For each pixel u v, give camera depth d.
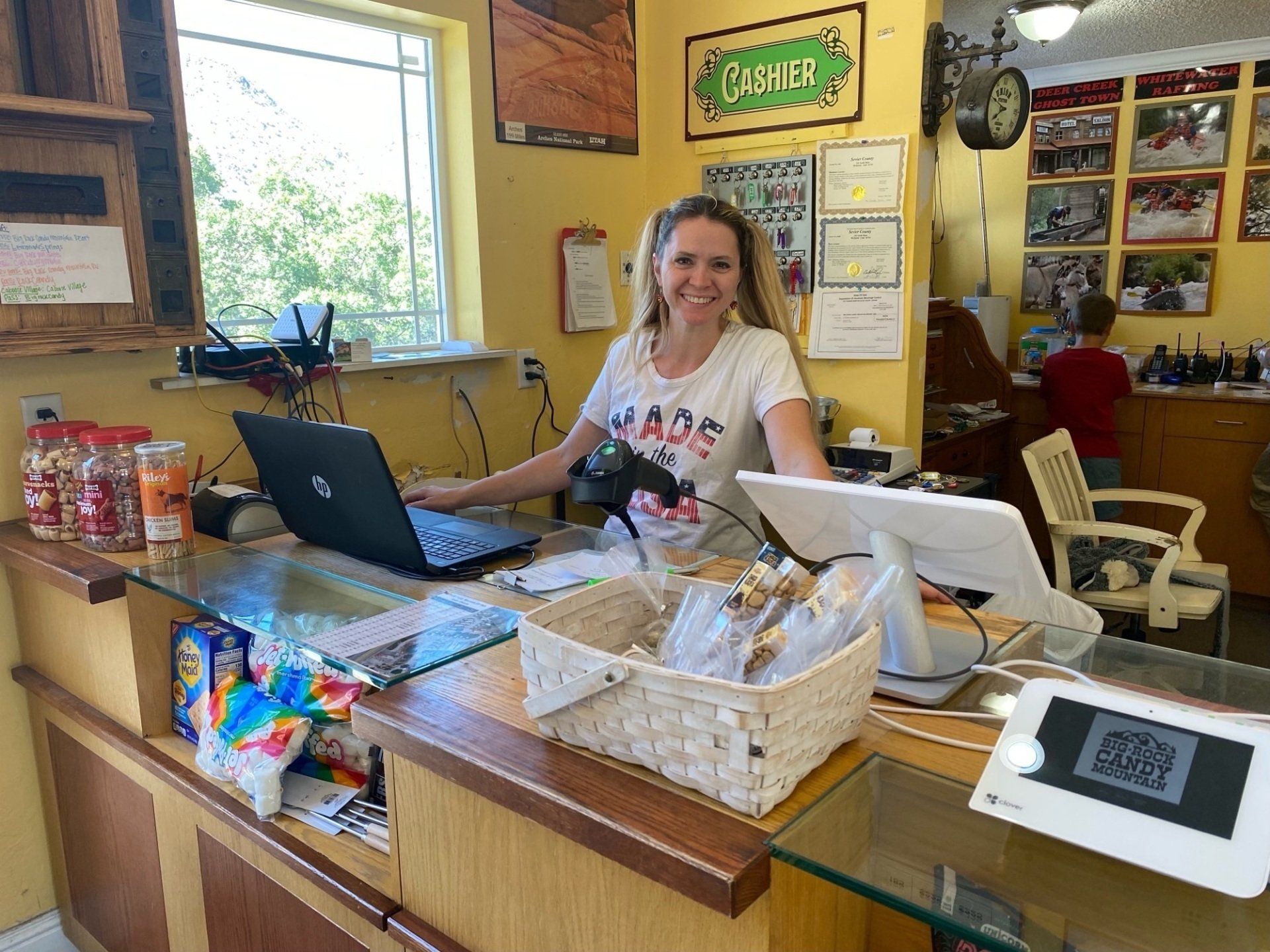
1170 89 4.50
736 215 1.67
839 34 2.50
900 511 0.91
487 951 0.94
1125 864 0.68
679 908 0.77
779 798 0.75
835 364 2.69
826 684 0.75
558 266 2.74
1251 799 0.66
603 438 1.90
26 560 1.49
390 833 1.02
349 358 2.20
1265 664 3.36
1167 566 2.64
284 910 1.22
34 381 1.70
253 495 1.68
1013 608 1.72
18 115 1.49
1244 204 4.42
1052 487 2.92
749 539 1.76
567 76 2.66
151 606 1.44
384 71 2.35
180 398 1.92
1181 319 4.69
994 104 2.48
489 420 2.59
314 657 1.07
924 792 0.77
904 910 0.64
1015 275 5.16
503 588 1.30
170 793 1.40
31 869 1.84
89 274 1.62
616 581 0.95
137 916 1.61
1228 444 3.90
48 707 1.71
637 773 0.80
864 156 2.50
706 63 2.77
